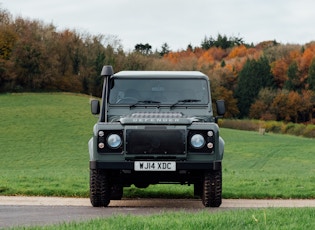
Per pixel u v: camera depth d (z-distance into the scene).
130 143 19.11
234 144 130.38
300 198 24.31
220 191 19.61
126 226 12.48
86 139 125.50
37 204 20.98
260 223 12.92
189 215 14.42
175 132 19.14
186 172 19.75
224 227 12.45
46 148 112.62
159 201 22.67
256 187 26.61
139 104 21.16
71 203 21.42
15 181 27.94
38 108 165.62
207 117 20.97
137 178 20.41
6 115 152.00
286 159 104.88
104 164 19.12
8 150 108.94
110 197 22.28
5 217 17.05
